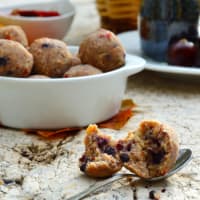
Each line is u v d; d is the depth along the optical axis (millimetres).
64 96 591
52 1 967
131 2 956
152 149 502
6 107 604
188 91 735
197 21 788
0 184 509
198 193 491
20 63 600
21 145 580
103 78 599
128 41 884
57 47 628
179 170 516
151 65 750
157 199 481
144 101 699
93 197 484
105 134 554
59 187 500
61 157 556
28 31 860
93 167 502
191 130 612
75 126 610
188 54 757
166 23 780
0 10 933
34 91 586
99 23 1103
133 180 508
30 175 522
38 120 602
